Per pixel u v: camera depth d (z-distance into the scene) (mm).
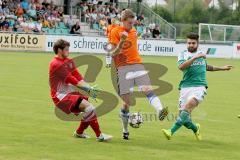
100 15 88188
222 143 21125
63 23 83188
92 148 19109
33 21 80938
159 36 87875
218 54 84375
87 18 87000
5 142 19406
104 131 22703
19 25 77938
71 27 80938
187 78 20984
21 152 17938
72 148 18938
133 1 94312
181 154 18781
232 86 44125
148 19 91188
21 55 67750
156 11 108312
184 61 20719
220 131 23906
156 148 19625
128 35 21109
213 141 21484
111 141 20547
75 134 20906
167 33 89812
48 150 18438
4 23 76562
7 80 40656
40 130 22031
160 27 90250
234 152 19469
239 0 112000
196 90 20828
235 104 33344
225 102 34094
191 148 19891
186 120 21016
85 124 20578
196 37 20781
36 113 26406
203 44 83500
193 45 20781
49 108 28125
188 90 20906
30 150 18297
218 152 19359
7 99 30906
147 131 23156
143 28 87062
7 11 79562
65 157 17547
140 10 92875
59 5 88375
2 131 21453
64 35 75688
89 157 17719
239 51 85062
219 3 112312
